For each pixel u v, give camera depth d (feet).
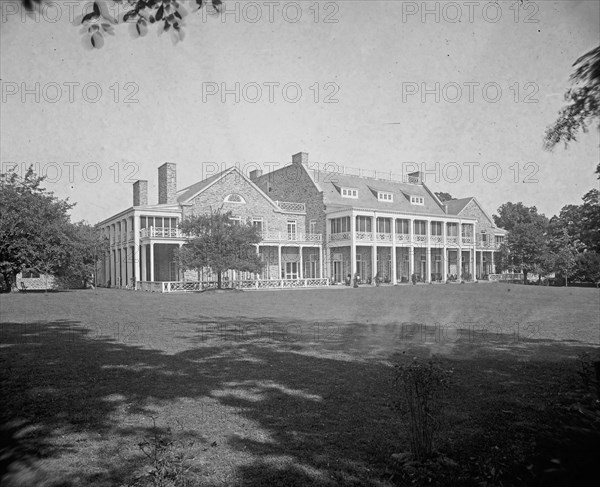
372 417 15.44
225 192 121.90
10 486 10.87
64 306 58.44
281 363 23.61
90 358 24.85
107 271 143.43
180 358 24.90
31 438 13.75
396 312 48.57
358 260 133.80
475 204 167.53
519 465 11.06
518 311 48.26
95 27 10.08
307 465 11.94
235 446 13.15
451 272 159.02
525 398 17.20
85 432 14.21
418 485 10.79
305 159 144.97
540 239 124.36
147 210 109.91
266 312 50.14
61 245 102.37
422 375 12.15
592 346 27.76
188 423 14.98
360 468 11.77
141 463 12.07
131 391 18.57
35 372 21.67
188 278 114.01
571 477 7.59
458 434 13.71
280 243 125.49
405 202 154.81
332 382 19.81
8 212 94.43
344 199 141.79
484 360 23.84
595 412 9.62
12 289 102.22
